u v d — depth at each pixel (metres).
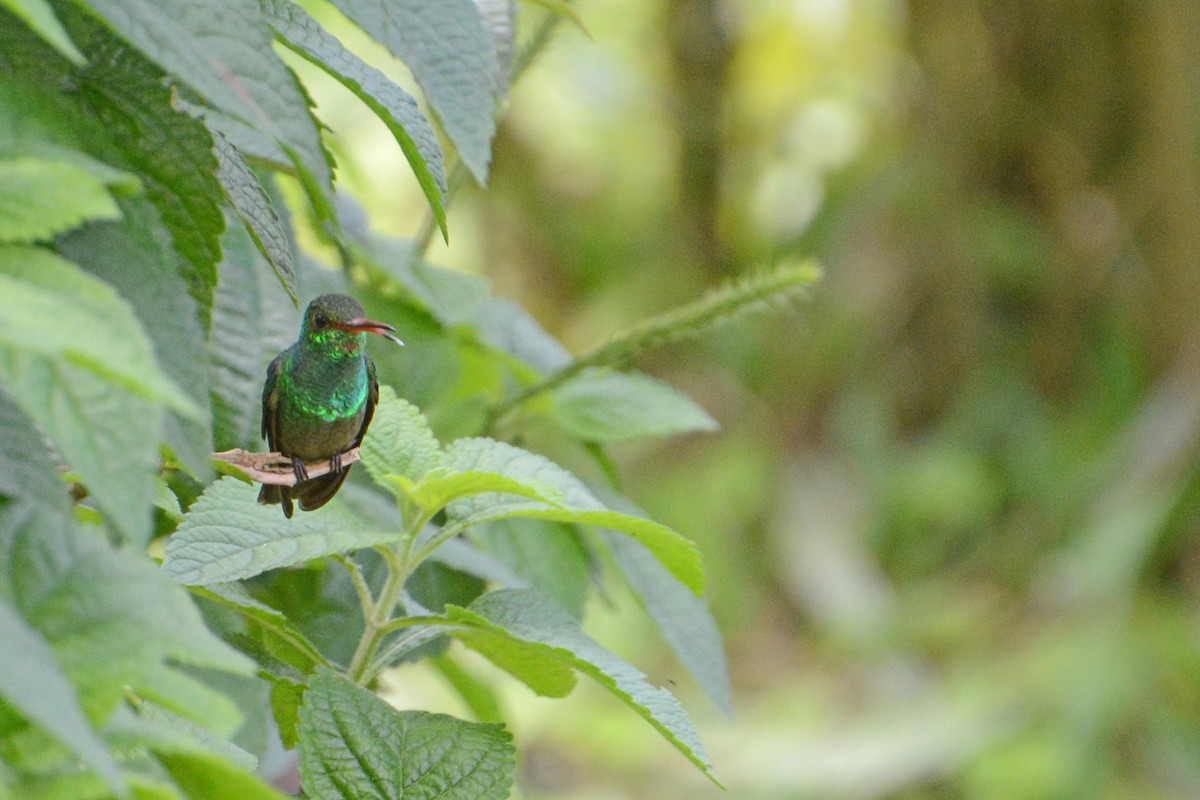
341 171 6.04
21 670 1.42
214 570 2.71
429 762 2.57
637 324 4.52
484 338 4.92
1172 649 12.73
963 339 15.77
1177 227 14.86
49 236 1.63
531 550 4.02
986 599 14.42
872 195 16.20
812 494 15.36
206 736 2.35
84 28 1.97
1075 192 15.63
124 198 1.85
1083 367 15.49
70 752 1.64
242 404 3.23
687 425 4.73
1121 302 15.23
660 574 4.04
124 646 1.67
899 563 15.09
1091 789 11.91
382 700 2.65
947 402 15.85
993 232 15.66
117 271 1.80
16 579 1.68
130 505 1.52
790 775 12.55
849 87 17.48
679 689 13.59
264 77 1.91
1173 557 13.64
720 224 17.45
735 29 17.42
